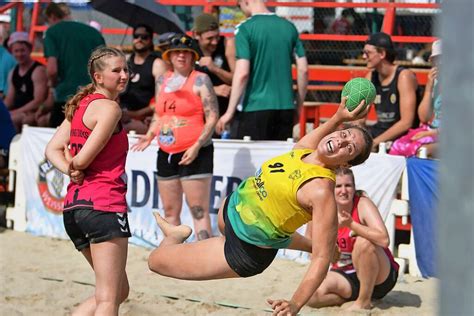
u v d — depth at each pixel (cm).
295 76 2088
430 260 1223
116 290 703
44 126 1831
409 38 1989
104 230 696
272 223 707
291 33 1398
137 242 1460
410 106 1390
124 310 1027
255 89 1391
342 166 700
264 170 721
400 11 2161
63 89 1744
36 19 2467
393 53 1406
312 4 2019
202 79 1213
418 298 1102
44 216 1574
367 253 988
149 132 1257
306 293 653
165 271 782
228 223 743
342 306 1026
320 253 666
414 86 1405
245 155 1349
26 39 1808
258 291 1145
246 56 1359
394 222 1262
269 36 1372
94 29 1778
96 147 686
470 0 151
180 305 1062
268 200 705
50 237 1555
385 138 1392
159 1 2217
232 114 1359
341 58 2166
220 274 751
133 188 1463
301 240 758
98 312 688
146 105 1592
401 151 1354
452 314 151
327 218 671
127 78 728
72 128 723
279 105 1391
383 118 1433
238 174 1357
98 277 699
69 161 731
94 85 736
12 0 2575
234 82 1357
